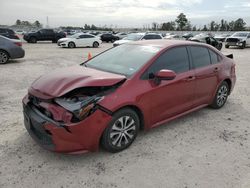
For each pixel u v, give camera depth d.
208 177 3.37
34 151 3.84
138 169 3.50
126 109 3.79
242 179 3.35
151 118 4.18
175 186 3.18
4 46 11.56
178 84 4.50
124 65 4.31
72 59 14.51
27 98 3.89
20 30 67.94
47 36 30.59
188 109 4.95
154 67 4.22
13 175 3.30
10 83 7.93
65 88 3.48
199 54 5.12
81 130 3.35
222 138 4.46
